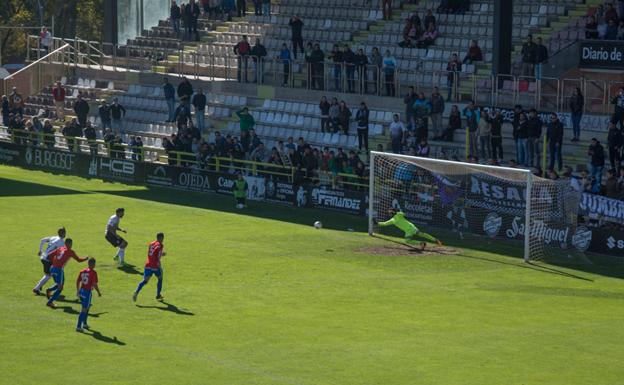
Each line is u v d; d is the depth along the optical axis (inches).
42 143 5049.2
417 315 2630.4
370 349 2359.7
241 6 5629.9
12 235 3467.0
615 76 4143.7
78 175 4731.8
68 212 3868.1
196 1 5944.9
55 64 5757.9
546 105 4227.4
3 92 5654.5
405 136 4173.2
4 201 4062.5
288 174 4111.7
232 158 4330.7
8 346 2368.4
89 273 2475.4
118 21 5920.3
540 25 4557.1
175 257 3213.6
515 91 4224.9
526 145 3892.7
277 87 4899.1
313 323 2556.6
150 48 5659.5
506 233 3462.1
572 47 4210.1
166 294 2802.7
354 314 2637.8
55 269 2662.4
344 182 3932.1
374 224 3681.1
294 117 4761.3
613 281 2984.7
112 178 4618.6
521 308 2699.3
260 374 2194.9
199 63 5457.7
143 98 5329.7
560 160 3828.7
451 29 4751.5
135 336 2447.1
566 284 2950.3
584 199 3376.0
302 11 5413.4
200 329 2503.7
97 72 5615.2
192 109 5059.1
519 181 3395.7
